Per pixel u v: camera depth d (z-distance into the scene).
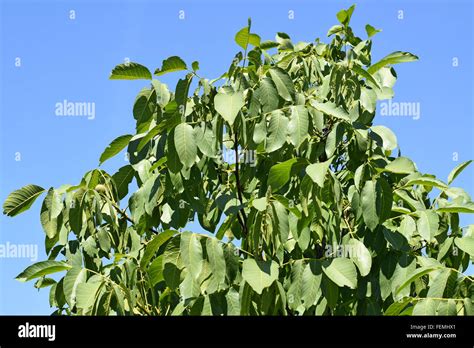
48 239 4.21
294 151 4.32
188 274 3.40
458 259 4.32
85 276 3.71
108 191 4.44
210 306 3.40
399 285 3.86
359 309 4.08
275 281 3.31
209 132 3.76
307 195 3.53
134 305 4.07
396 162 4.17
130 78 3.86
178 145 3.65
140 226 4.43
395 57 4.21
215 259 3.29
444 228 4.36
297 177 4.23
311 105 4.00
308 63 4.83
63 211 4.12
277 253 3.78
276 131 3.63
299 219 3.62
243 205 3.71
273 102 3.73
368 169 4.13
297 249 4.24
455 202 4.31
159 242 3.49
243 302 3.33
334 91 4.29
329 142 4.13
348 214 4.50
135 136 4.20
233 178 4.55
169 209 4.36
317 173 3.29
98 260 4.23
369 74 4.11
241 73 3.88
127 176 4.55
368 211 3.84
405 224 3.99
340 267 3.40
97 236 4.15
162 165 4.23
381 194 3.86
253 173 4.01
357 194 3.95
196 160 3.85
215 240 3.34
